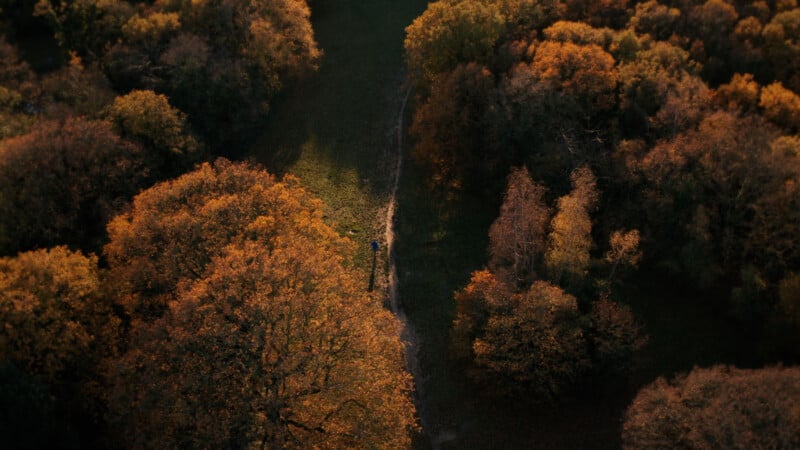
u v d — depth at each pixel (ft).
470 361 206.18
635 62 252.62
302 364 159.84
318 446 159.33
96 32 309.01
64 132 239.50
